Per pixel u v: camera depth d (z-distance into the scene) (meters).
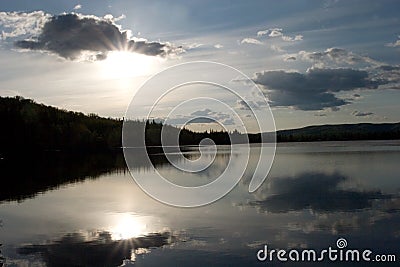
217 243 15.34
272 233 16.45
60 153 80.50
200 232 16.84
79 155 75.12
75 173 43.12
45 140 87.69
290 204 22.06
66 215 21.06
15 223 19.52
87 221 19.52
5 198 27.19
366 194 24.83
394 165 41.56
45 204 24.56
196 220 18.88
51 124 91.50
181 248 14.88
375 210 20.19
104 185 32.28
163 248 14.96
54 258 14.36
